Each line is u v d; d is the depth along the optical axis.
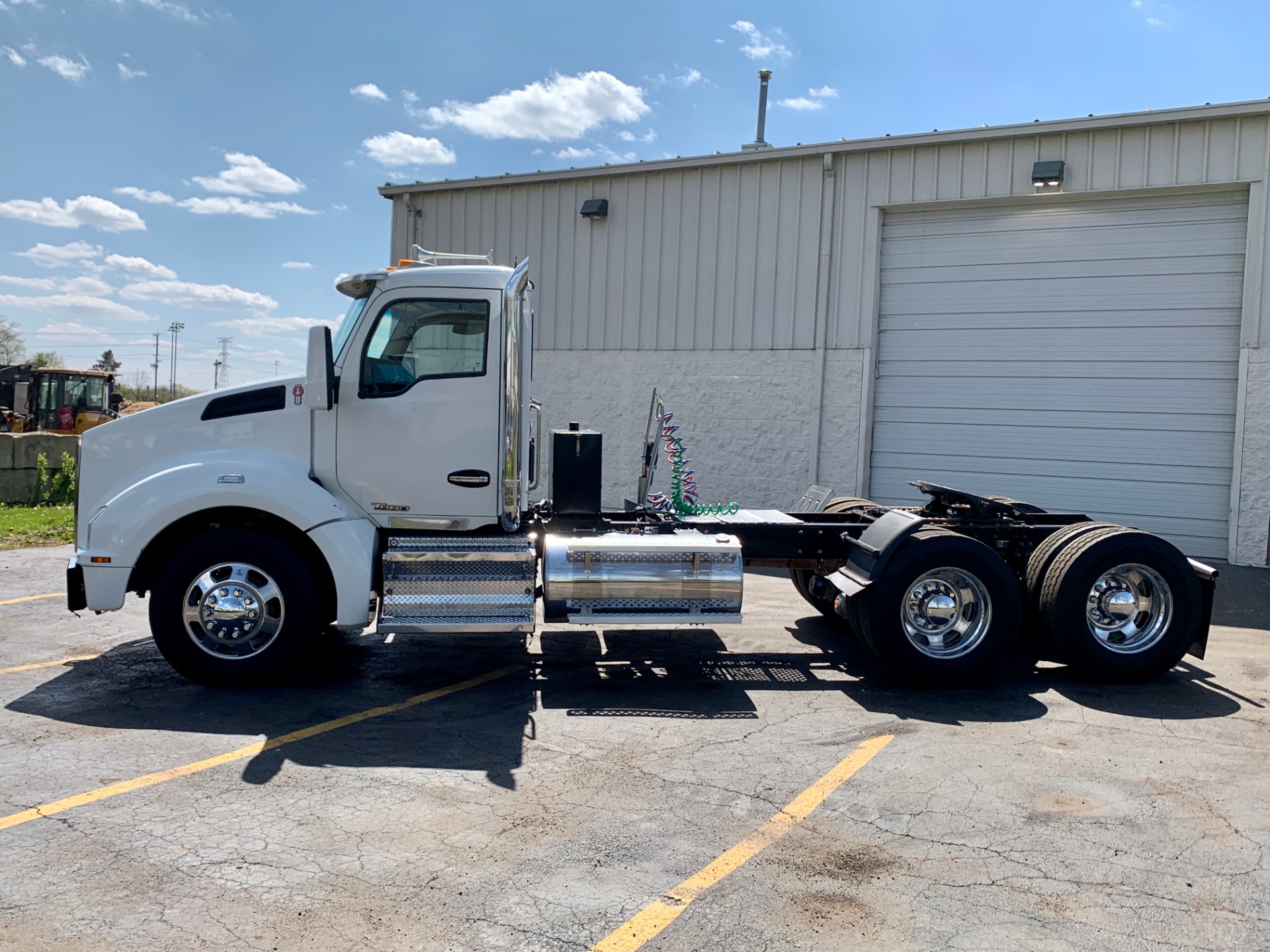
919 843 3.75
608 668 6.46
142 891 3.27
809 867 3.53
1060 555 6.20
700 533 6.49
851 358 12.57
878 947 2.99
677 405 13.50
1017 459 11.98
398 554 5.73
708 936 3.04
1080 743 4.98
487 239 14.58
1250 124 10.65
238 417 5.91
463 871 3.45
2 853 3.54
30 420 27.28
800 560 6.69
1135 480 11.44
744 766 4.59
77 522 5.95
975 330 12.13
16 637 7.05
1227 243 10.98
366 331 5.92
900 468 12.58
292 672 5.76
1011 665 6.72
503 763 4.58
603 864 3.52
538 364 14.30
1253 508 10.79
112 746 4.72
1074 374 11.69
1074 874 3.50
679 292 13.43
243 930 3.03
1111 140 11.24
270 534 5.70
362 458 5.92
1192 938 3.07
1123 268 11.43
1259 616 8.35
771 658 6.82
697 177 13.28
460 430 5.95
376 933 3.02
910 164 12.18
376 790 4.21
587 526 6.43
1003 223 11.95
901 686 6.09
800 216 12.75
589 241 13.94
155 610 5.61
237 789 4.19
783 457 12.95
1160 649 6.10
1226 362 11.02
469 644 7.16
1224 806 4.16
